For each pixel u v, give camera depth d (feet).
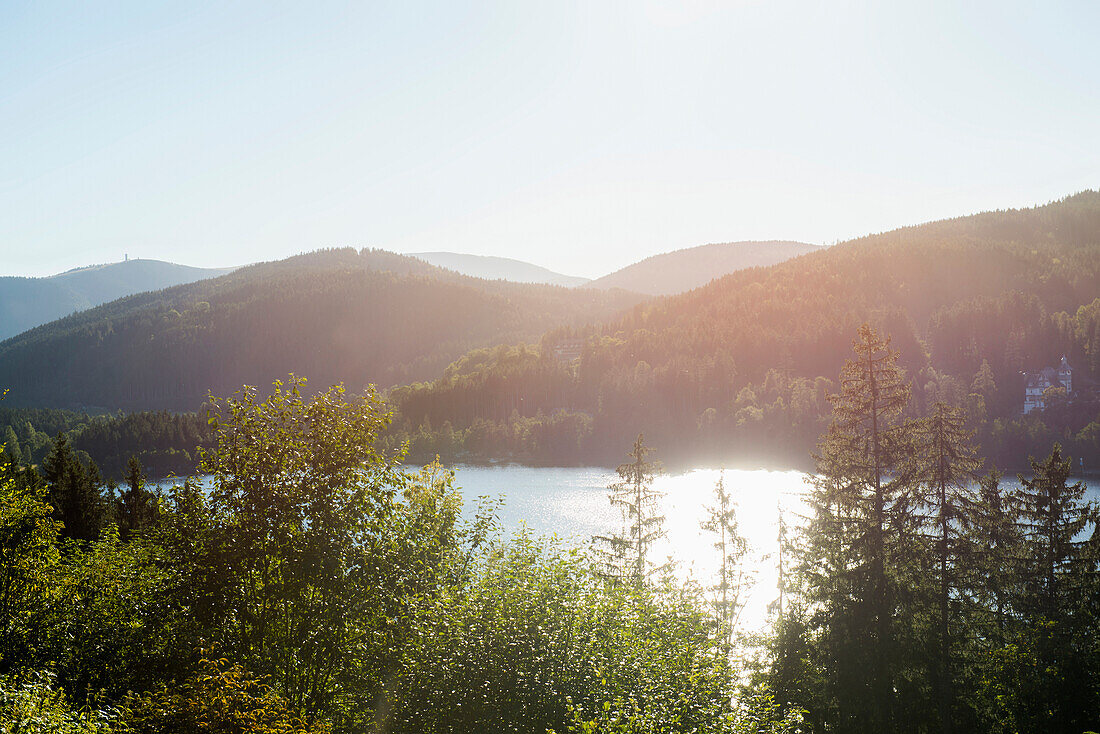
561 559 73.67
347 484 55.57
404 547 57.52
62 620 63.82
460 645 53.52
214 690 40.55
